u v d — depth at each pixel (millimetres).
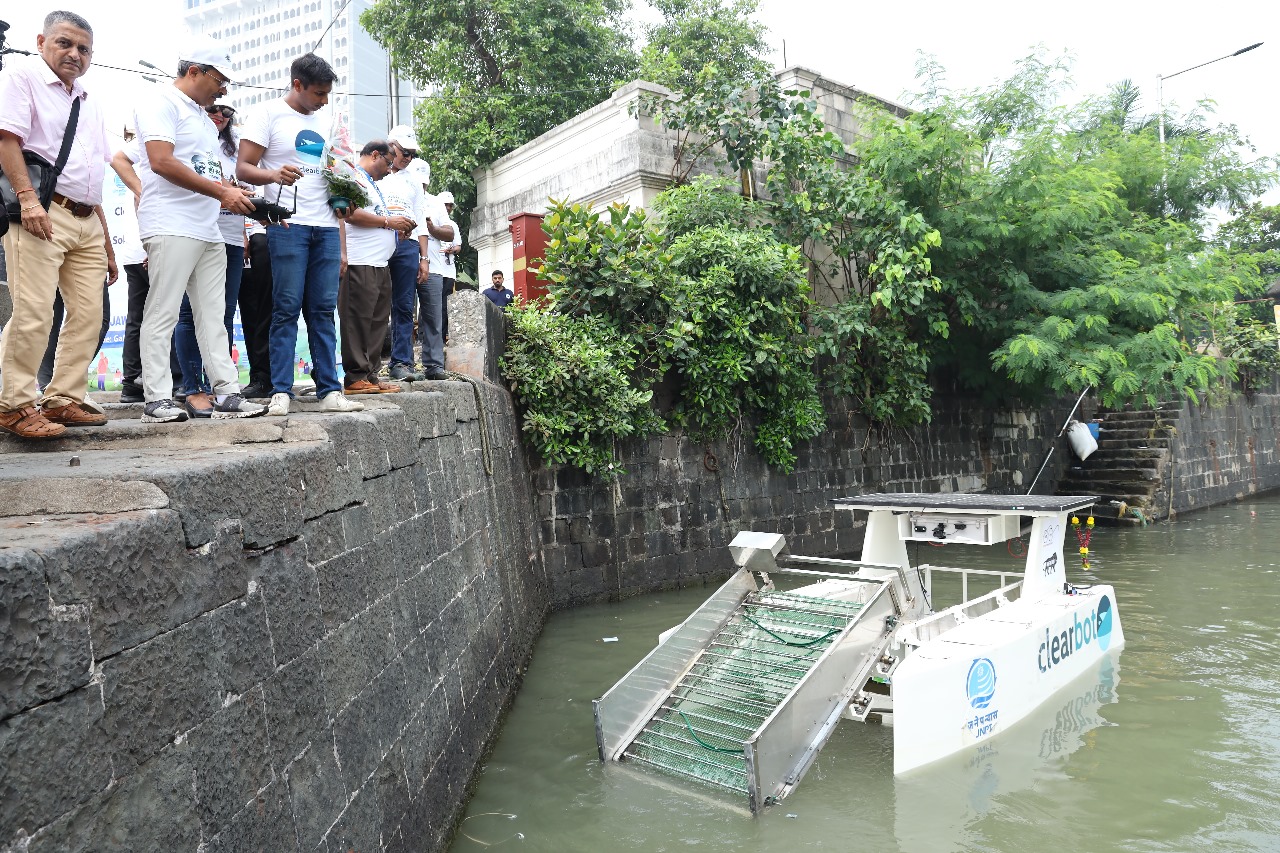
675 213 13078
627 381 11195
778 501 13430
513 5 18219
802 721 5762
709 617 7016
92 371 9547
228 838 2562
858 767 5922
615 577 11336
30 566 1898
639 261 11656
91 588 2102
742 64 20250
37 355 4105
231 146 5523
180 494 2568
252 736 2779
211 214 4918
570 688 7641
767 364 12531
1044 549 8070
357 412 4926
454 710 5398
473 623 6324
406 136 7863
